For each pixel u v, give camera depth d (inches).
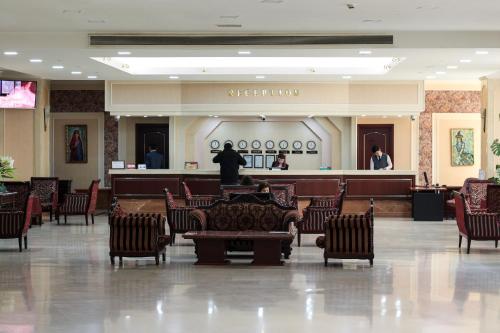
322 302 306.3
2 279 366.6
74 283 354.0
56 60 583.8
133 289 336.8
